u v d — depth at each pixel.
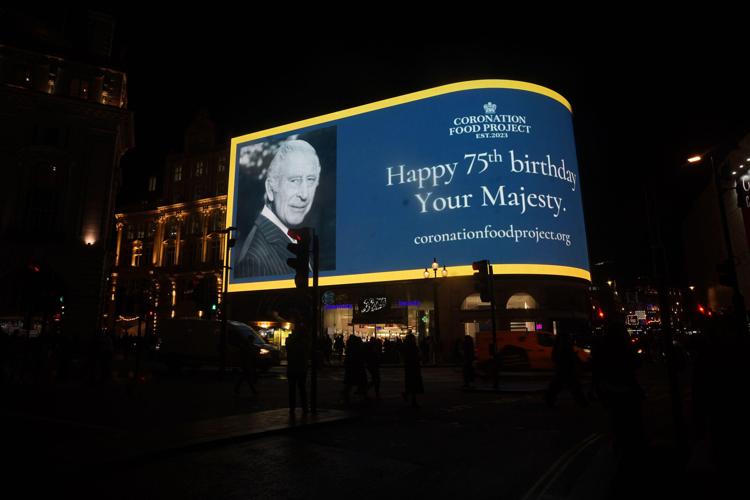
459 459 6.91
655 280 8.08
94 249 37.06
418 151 42.16
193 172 65.00
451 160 40.44
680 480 5.29
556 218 38.97
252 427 8.69
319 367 29.02
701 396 5.35
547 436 8.54
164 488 5.52
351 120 46.59
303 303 11.34
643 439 6.28
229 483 5.73
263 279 47.75
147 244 65.81
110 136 39.69
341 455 7.13
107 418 9.92
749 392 4.89
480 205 38.69
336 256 43.94
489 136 39.78
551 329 37.75
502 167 39.03
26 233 35.38
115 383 17.73
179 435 7.91
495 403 13.30
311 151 48.06
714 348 5.19
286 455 7.10
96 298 36.50
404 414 11.26
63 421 9.48
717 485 4.98
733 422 4.93
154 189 72.81
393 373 26.66
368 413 11.41
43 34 39.78
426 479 5.91
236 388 14.62
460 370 29.33
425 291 40.94
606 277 65.50
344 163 45.88
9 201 35.59
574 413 11.34
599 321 40.69
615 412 6.35
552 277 37.62
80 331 35.34
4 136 36.28
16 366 18.22
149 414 10.54
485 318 38.25
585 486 5.24
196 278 59.31
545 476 5.95
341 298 44.47
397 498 5.21
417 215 40.91
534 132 40.06
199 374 23.03
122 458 6.39
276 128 51.09
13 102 36.72
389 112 44.59
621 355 6.42
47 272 34.97
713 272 59.97
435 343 34.94
